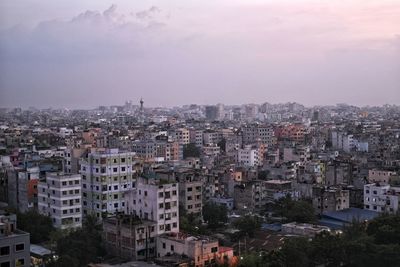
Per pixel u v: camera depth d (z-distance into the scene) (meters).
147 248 176.25
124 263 165.12
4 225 139.88
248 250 183.62
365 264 160.62
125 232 176.25
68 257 158.50
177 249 169.38
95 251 175.12
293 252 157.12
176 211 188.25
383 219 182.25
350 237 173.00
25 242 139.62
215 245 167.75
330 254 163.12
